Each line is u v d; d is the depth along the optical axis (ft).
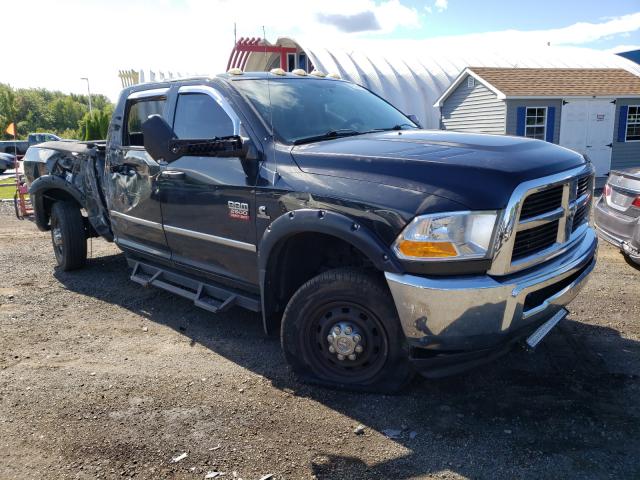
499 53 85.71
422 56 81.15
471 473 9.04
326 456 9.60
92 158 19.07
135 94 16.71
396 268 9.91
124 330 15.57
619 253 22.49
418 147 11.12
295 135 12.78
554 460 9.28
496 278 9.69
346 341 11.27
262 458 9.57
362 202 10.29
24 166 22.41
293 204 11.38
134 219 16.42
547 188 10.18
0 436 10.36
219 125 13.65
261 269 12.06
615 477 8.81
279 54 81.20
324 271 12.58
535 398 11.24
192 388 12.08
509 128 56.75
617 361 12.77
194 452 9.77
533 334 10.85
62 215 20.83
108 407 11.32
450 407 10.99
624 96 57.82
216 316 16.44
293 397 11.57
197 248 14.32
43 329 15.72
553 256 10.78
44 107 401.90
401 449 9.74
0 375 12.84
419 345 10.14
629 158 60.44
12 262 23.44
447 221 9.49
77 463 9.52
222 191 13.02
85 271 21.67
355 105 15.01
